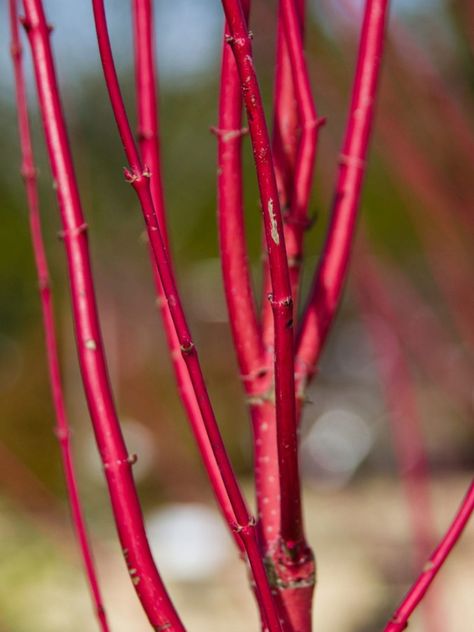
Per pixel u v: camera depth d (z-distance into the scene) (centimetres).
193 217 329
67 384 269
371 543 317
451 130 112
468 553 279
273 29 114
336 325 530
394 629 55
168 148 312
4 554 209
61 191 60
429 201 110
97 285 251
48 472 357
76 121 214
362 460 521
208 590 261
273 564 58
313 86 116
